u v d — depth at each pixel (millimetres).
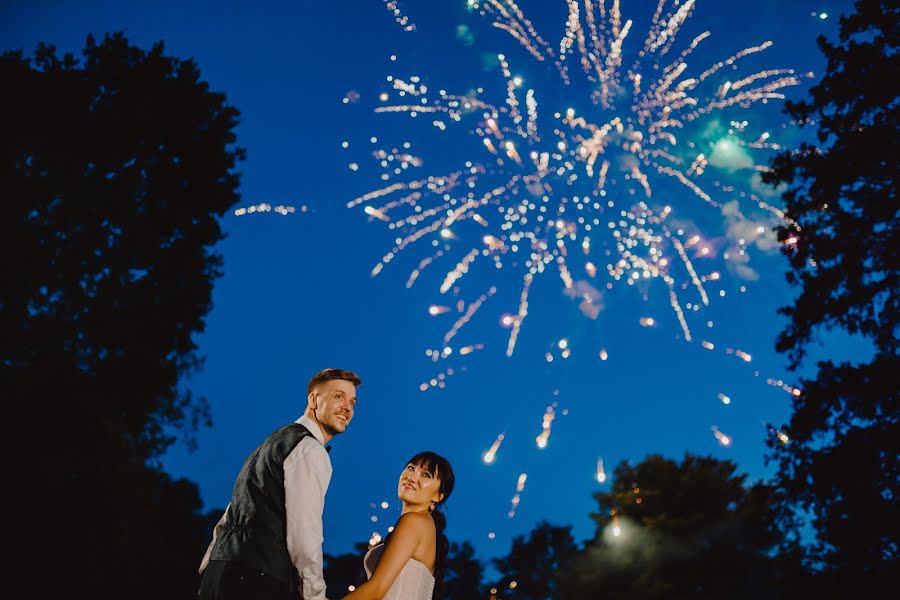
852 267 16422
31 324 15875
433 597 4551
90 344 16734
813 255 16906
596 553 27547
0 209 16078
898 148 16172
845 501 15414
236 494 4043
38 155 16938
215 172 18453
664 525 25906
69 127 17266
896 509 15008
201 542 21406
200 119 18609
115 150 17594
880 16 16594
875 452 15359
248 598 3787
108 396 16344
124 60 18281
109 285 17000
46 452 14180
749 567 24688
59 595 13883
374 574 4301
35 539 13750
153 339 17328
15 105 17031
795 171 17375
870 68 16562
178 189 18141
